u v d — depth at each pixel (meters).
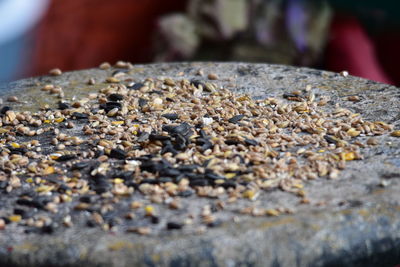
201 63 0.71
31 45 0.96
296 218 0.52
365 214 0.52
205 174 0.57
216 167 0.57
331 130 0.61
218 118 0.63
